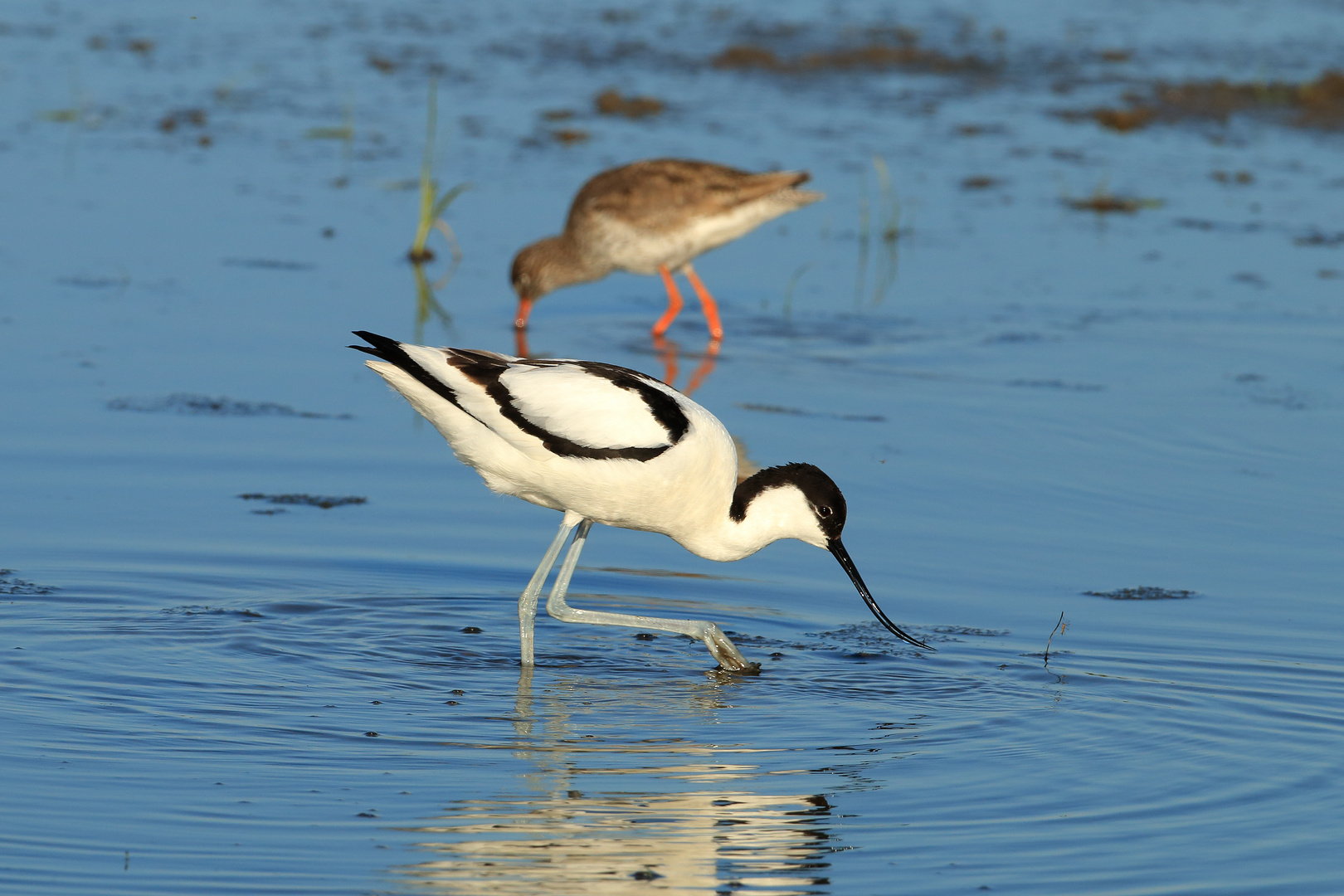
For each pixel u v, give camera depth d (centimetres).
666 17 3319
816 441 1390
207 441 1331
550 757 828
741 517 1009
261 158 2288
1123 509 1247
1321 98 2809
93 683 903
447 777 799
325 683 929
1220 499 1270
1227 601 1074
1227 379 1594
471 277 1909
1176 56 3066
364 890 684
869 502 1252
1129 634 1020
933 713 903
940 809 778
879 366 1644
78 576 1066
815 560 1164
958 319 1808
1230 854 737
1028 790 802
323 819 748
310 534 1162
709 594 1103
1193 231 2133
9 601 1018
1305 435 1431
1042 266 1995
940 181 2319
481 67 2872
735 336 1769
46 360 1494
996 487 1291
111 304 1673
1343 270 1980
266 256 1888
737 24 3244
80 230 1917
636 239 1786
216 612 1027
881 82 2877
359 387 1493
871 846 736
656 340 1759
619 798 779
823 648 1009
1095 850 739
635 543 1205
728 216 1809
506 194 2177
